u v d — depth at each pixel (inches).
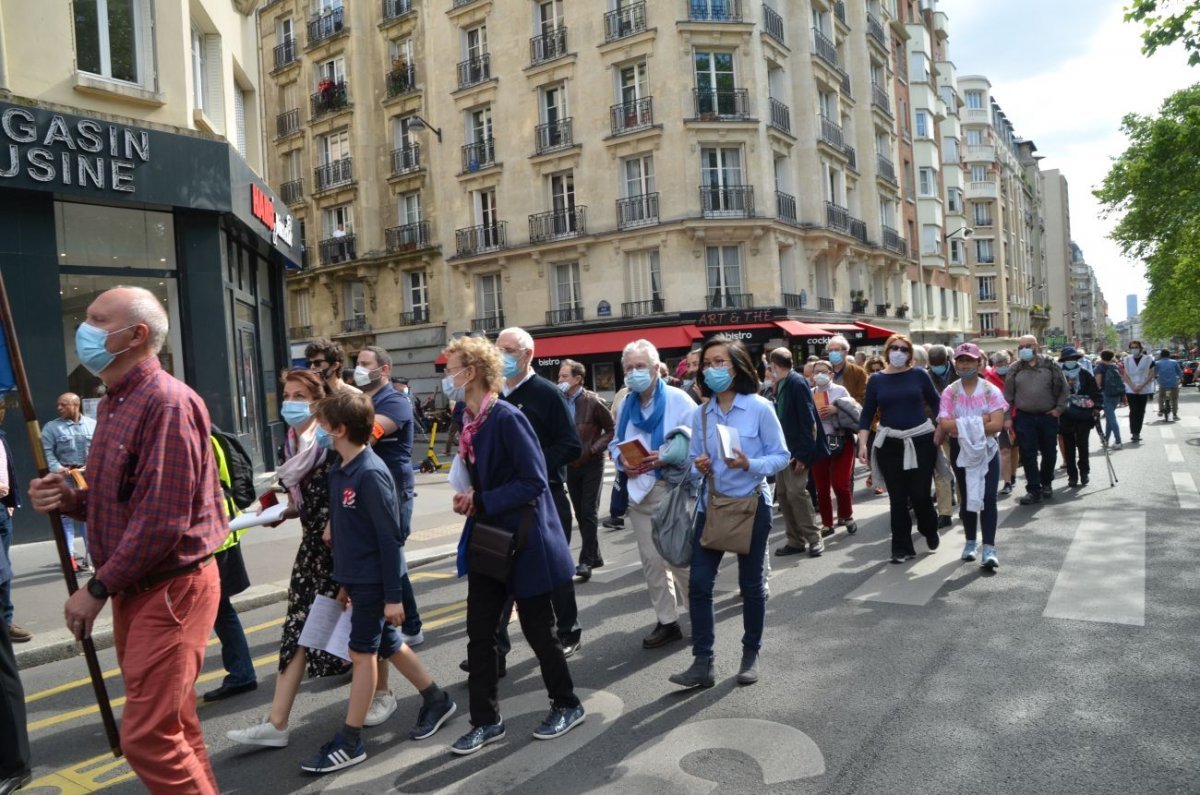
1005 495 398.3
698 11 987.9
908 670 178.4
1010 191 2659.9
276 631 245.3
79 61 418.3
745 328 967.0
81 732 174.9
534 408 195.5
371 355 208.4
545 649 154.9
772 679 177.9
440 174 1173.1
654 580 206.8
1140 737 141.8
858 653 190.5
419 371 1208.8
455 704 175.0
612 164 1018.7
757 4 1019.3
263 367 602.9
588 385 1027.3
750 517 173.3
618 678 185.2
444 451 948.0
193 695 116.4
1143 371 618.8
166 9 450.9
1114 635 191.9
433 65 1170.0
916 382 271.3
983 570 255.6
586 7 1029.2
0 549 224.2
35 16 398.0
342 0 1251.8
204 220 465.4
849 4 1330.0
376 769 146.3
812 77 1122.0
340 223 1299.2
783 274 1077.8
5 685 143.8
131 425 108.8
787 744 146.5
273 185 1371.8
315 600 157.6
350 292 1309.1
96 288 427.5
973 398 261.3
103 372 111.1
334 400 146.6
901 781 131.5
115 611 114.3
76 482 213.3
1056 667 174.9
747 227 989.8
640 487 204.5
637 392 214.2
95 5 425.1
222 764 152.7
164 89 448.8
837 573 265.7
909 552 274.7
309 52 1299.2
